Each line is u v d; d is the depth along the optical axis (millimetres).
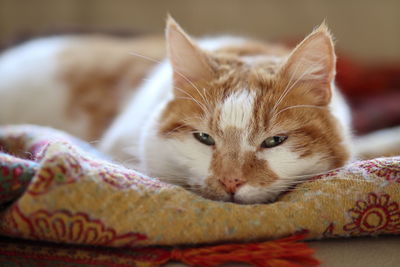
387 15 761
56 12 722
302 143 393
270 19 750
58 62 586
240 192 379
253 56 460
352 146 429
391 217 347
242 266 332
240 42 507
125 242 331
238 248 335
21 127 426
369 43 767
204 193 391
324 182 358
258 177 382
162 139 415
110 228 327
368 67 745
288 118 393
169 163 415
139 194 334
